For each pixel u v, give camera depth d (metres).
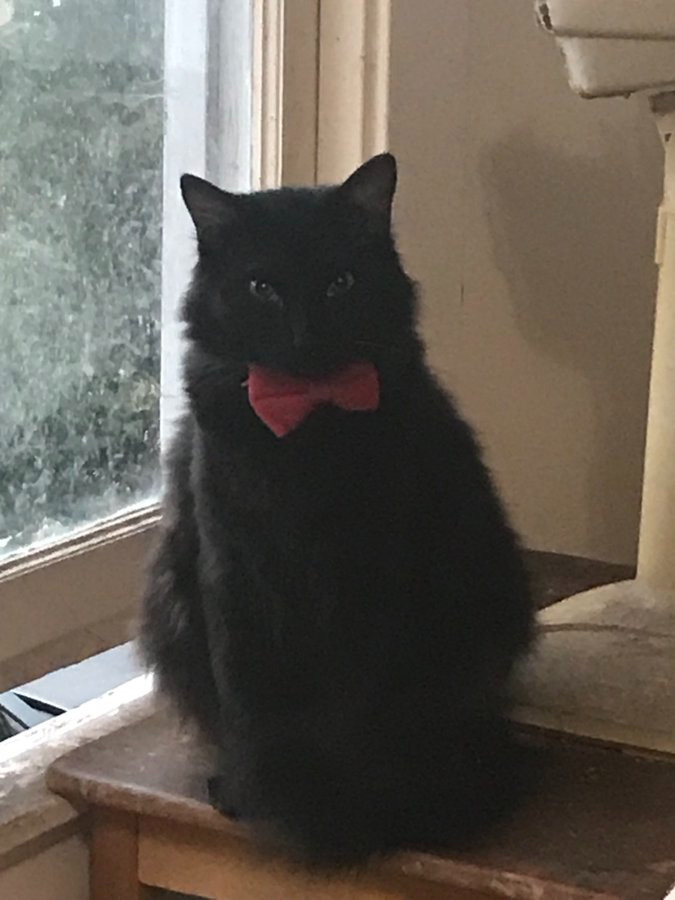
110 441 1.46
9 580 1.28
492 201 1.73
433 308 1.66
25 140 1.33
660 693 1.20
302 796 1.01
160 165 1.50
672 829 1.03
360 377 1.03
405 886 1.04
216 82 1.56
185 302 1.10
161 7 1.48
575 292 1.80
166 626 1.15
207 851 1.14
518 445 1.82
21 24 1.31
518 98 1.72
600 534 1.87
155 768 1.15
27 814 1.20
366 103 1.55
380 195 1.09
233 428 1.03
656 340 1.34
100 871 1.21
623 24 1.09
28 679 1.31
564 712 1.18
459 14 1.63
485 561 1.10
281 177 1.55
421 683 1.05
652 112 1.26
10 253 1.33
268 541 1.01
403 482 1.04
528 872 0.97
